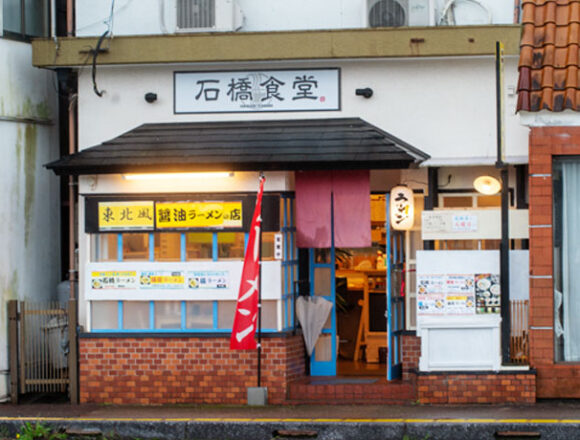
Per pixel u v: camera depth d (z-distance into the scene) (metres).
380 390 12.61
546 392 12.17
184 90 13.27
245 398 12.73
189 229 12.89
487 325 12.18
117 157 12.72
